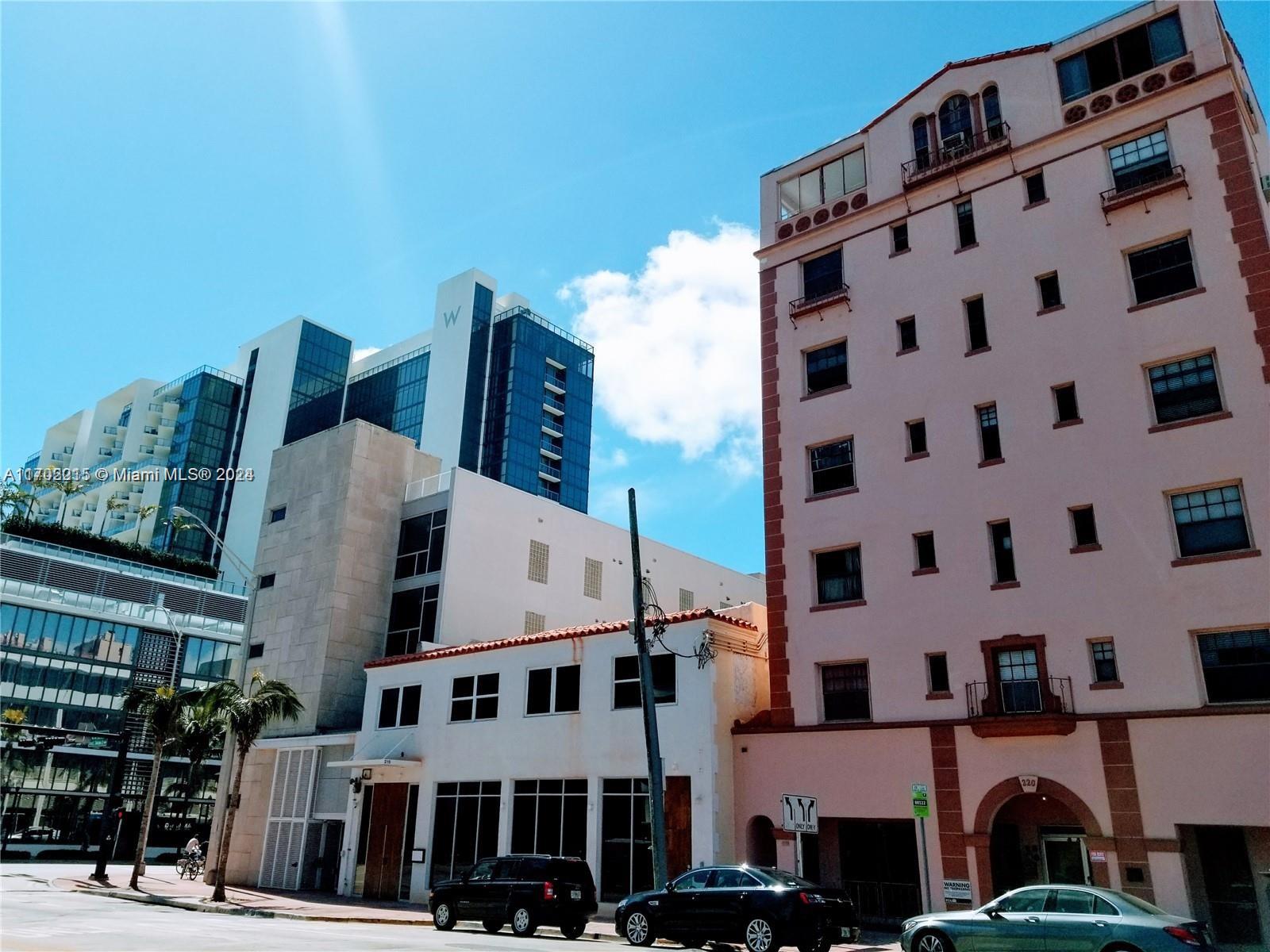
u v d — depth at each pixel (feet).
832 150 97.30
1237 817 58.54
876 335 87.56
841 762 76.07
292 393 395.96
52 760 206.39
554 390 397.60
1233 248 69.62
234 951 45.83
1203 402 68.59
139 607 232.12
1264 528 63.31
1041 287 79.30
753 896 53.67
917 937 48.60
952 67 90.17
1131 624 66.44
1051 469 73.46
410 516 137.59
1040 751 67.05
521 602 137.69
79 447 440.45
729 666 84.64
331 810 112.16
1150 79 77.20
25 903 83.97
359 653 127.95
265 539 142.31
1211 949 40.75
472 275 397.19
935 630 75.41
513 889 67.56
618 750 85.40
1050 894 45.44
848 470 85.76
